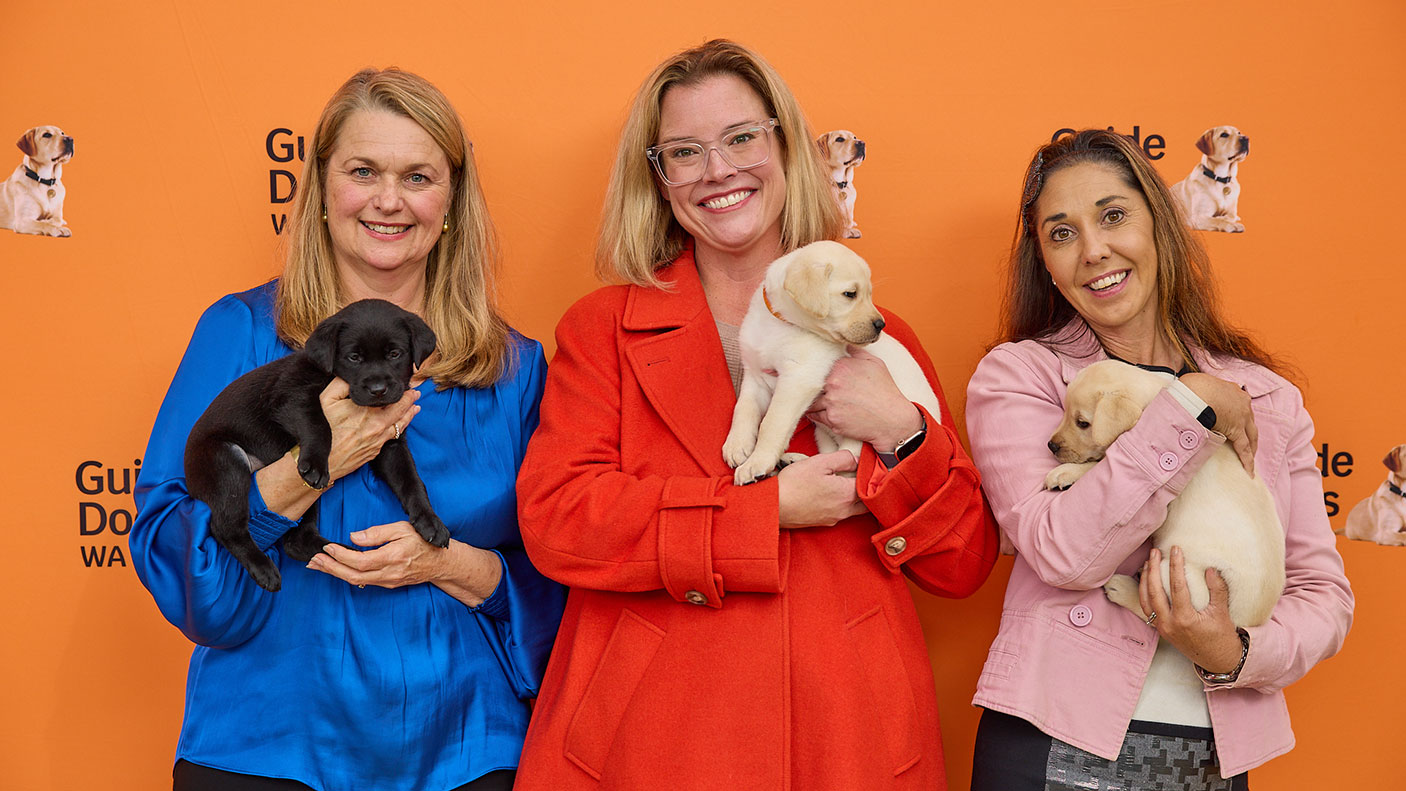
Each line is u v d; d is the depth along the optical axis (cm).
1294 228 238
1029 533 169
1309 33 237
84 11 229
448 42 237
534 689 191
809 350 175
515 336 208
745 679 162
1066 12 239
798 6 239
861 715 163
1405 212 238
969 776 245
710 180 184
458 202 199
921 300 245
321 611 174
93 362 232
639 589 166
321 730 171
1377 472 238
